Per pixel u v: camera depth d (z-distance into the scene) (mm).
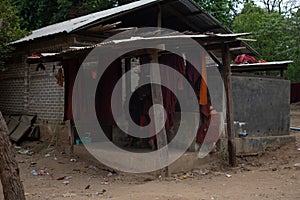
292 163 8547
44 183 7414
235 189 6586
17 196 4441
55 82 10742
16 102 12617
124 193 6336
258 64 10773
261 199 5961
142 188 6605
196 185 6828
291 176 7492
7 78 13016
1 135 4379
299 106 23469
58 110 10641
